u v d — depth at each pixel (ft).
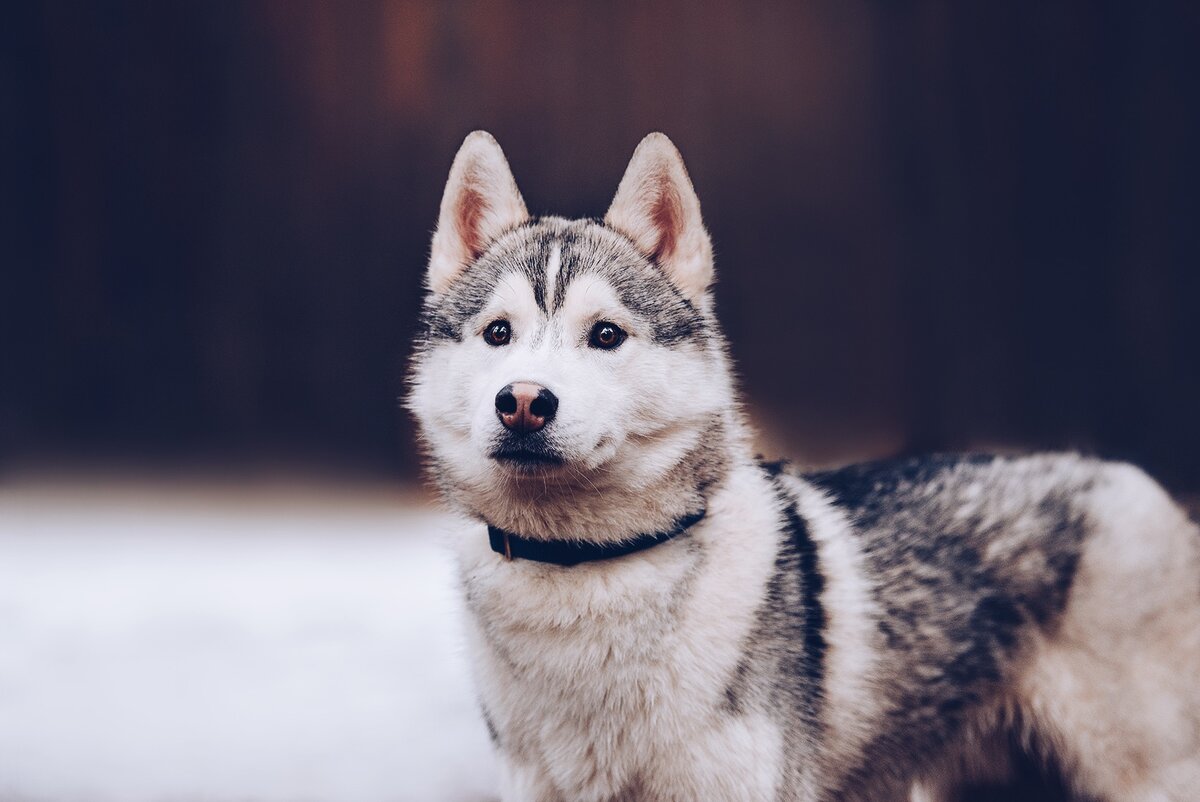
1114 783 10.03
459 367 9.27
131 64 38.68
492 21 38.06
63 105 38.63
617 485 8.70
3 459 36.35
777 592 9.00
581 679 8.57
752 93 38.04
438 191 38.45
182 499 32.19
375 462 36.60
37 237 38.75
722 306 37.60
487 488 8.93
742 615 8.69
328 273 38.83
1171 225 35.88
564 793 8.82
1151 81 35.99
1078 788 10.19
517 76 38.22
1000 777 10.62
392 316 38.50
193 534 27.58
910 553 10.05
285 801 12.29
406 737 14.33
